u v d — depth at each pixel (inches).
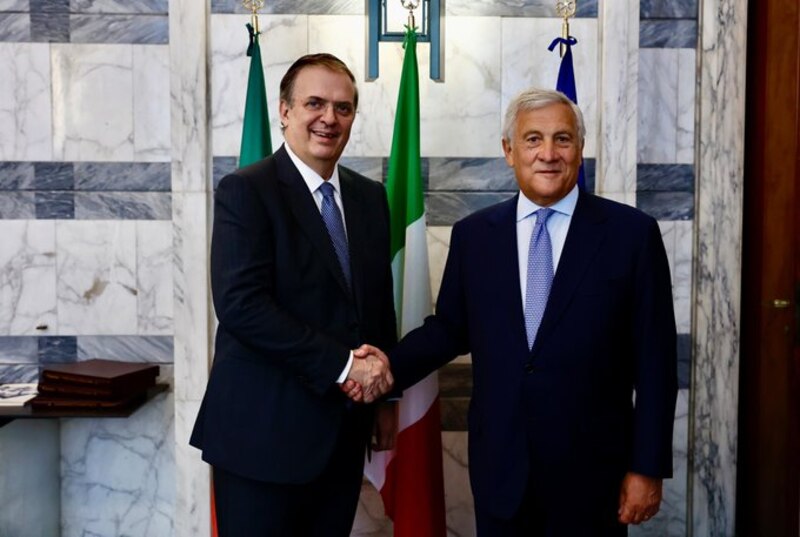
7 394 105.7
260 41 109.5
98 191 112.0
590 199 76.0
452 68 111.3
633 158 109.3
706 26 110.3
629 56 108.7
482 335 74.9
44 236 112.0
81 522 114.5
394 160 101.6
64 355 113.0
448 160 112.0
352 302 76.4
